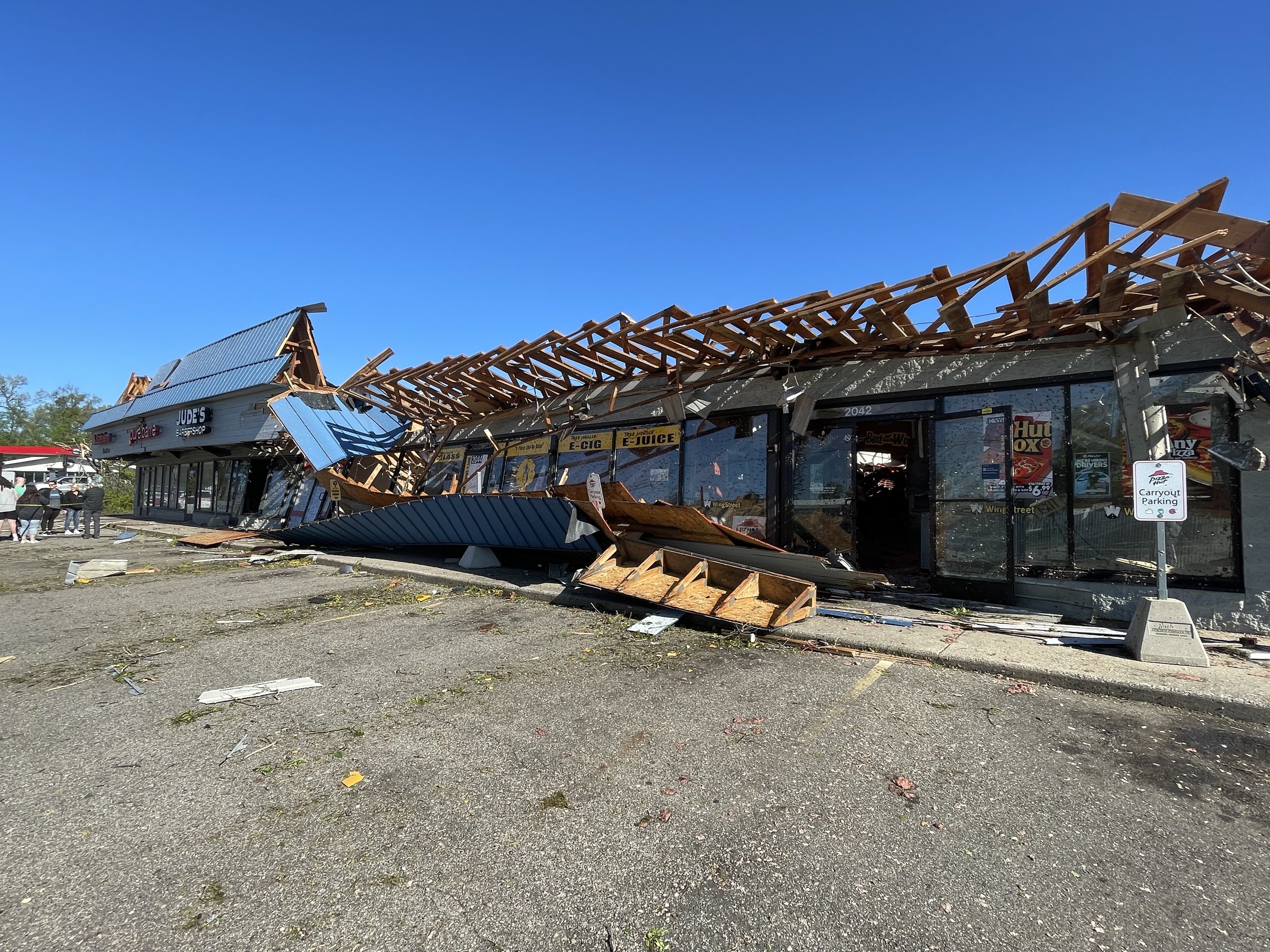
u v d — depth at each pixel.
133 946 2.04
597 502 7.21
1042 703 4.16
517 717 3.96
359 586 8.95
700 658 5.19
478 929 2.12
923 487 10.25
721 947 2.04
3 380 59.44
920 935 2.09
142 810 2.88
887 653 5.22
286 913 2.20
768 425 8.42
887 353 7.34
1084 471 6.30
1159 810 2.87
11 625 6.61
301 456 16.31
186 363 22.66
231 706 4.20
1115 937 2.08
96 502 17.80
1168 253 4.54
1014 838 2.64
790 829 2.71
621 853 2.54
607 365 9.81
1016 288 5.79
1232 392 5.44
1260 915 2.18
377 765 3.32
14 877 2.39
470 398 12.30
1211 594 5.63
